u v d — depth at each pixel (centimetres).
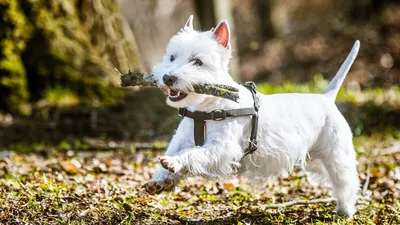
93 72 1277
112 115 1203
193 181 831
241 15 3406
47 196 648
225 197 751
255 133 592
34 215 599
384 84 2131
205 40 567
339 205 657
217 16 1891
